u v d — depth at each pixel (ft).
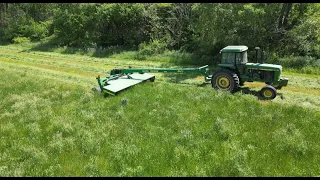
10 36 114.11
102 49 83.35
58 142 27.89
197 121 32.45
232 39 59.21
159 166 24.47
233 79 40.34
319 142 27.50
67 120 33.30
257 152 26.08
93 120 33.37
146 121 32.83
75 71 59.47
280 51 58.23
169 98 39.34
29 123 33.17
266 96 38.91
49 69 62.18
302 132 29.22
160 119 33.12
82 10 94.43
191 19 74.18
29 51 88.43
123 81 45.50
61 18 97.19
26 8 130.21
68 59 73.36
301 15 60.29
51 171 23.86
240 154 24.94
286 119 32.19
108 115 34.78
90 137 29.07
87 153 26.63
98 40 91.25
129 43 87.40
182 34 77.25
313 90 42.34
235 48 41.06
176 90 42.24
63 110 36.76
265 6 57.31
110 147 27.37
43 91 44.96
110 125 31.86
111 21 87.92
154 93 41.19
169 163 24.94
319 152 25.85
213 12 56.85
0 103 39.96
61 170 24.03
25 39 108.99
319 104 37.06
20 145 27.96
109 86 42.88
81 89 45.65
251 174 22.98
